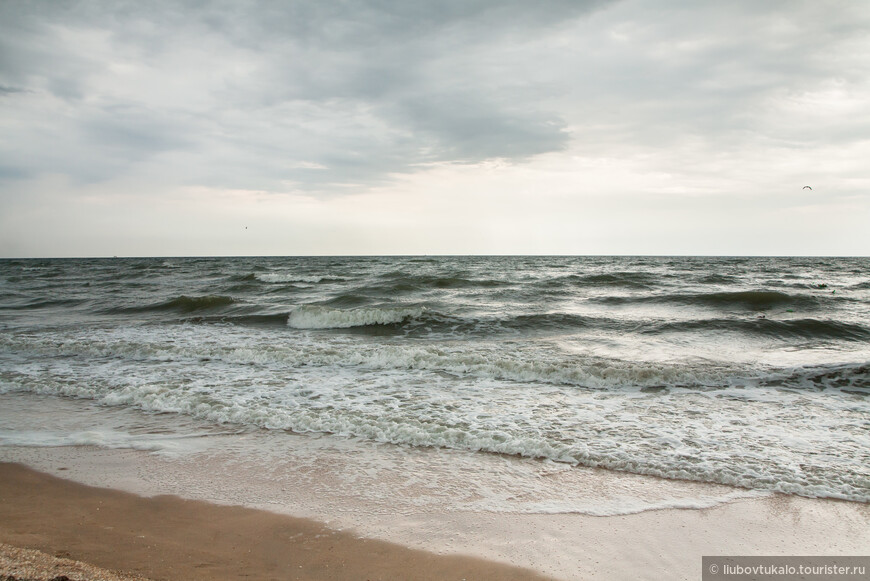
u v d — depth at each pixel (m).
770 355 10.42
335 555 3.57
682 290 23.84
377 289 23.59
